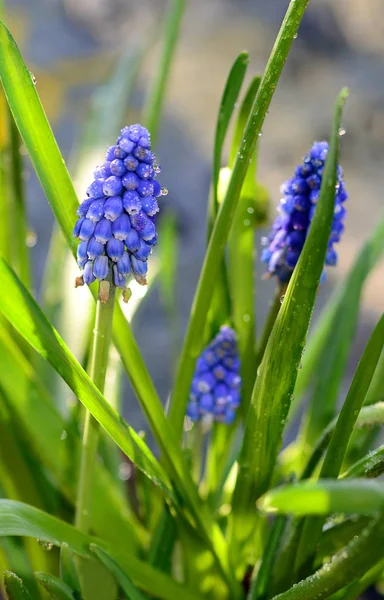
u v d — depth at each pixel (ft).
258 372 1.31
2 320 1.51
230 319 1.47
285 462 1.67
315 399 1.63
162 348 2.49
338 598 1.41
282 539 1.38
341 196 1.29
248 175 1.43
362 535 1.09
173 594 1.39
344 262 3.05
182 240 3.03
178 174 3.46
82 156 1.76
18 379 1.50
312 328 2.57
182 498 1.39
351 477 1.27
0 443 1.52
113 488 1.55
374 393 1.49
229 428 1.52
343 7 4.87
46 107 3.77
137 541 1.53
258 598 1.38
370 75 4.48
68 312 1.65
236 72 1.35
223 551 1.44
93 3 5.04
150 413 1.34
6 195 1.56
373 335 1.20
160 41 4.65
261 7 5.30
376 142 3.91
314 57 4.72
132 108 3.65
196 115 4.11
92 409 1.24
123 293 1.21
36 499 1.56
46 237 2.97
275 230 1.36
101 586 1.30
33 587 1.51
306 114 4.11
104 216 1.17
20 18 4.78
